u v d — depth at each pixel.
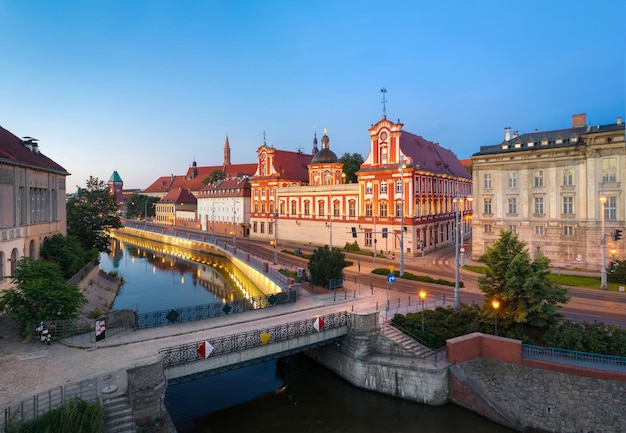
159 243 109.50
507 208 57.75
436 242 74.56
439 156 83.75
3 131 45.72
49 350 25.73
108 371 22.66
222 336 26.80
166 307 49.03
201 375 24.95
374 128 69.94
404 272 50.53
